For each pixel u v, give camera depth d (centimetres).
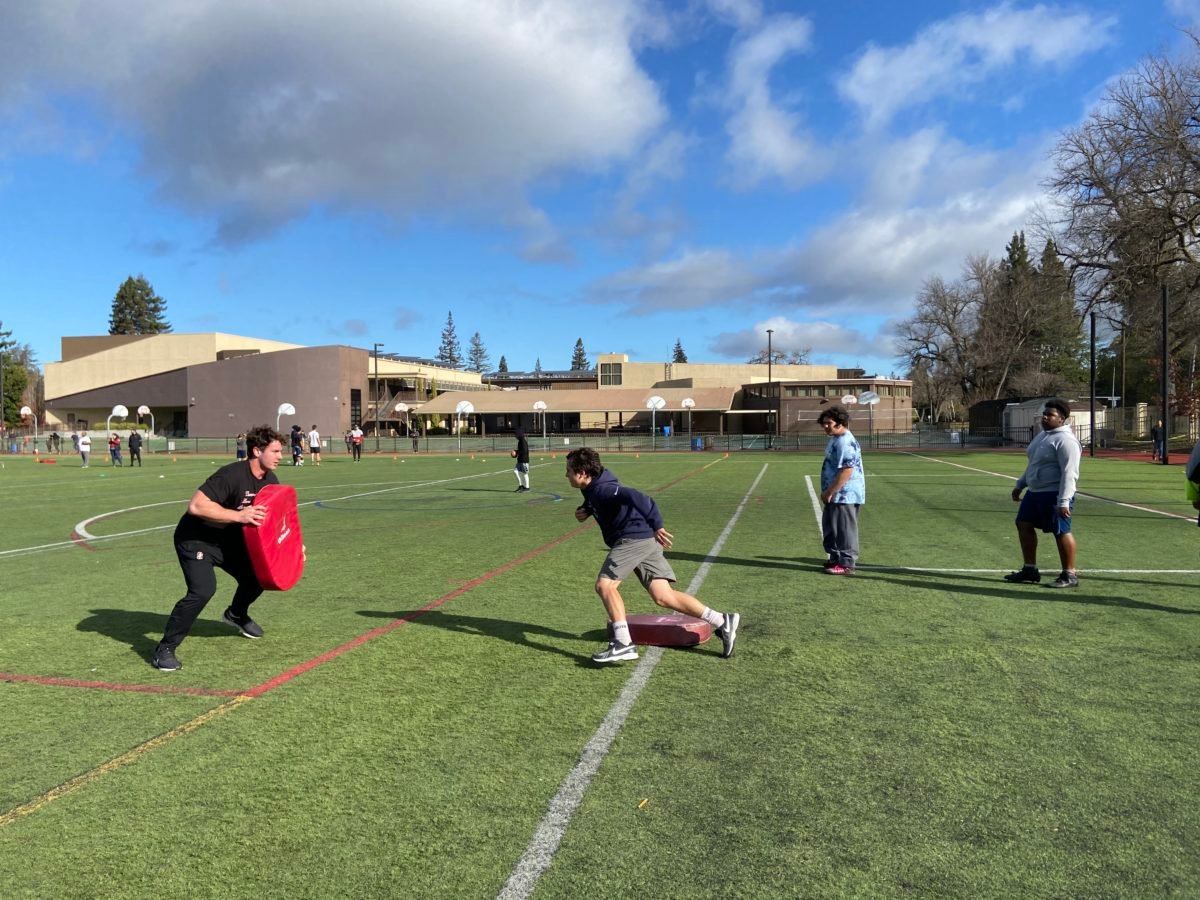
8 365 9725
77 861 293
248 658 548
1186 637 572
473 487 2186
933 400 8719
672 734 404
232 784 354
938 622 621
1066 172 3434
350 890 272
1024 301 6775
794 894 267
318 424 6962
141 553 1053
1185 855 289
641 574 537
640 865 285
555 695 464
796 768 364
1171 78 3195
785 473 2622
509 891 270
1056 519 737
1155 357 4341
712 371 7750
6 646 586
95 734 413
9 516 1526
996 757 374
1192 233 3269
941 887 271
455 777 358
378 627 627
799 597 714
